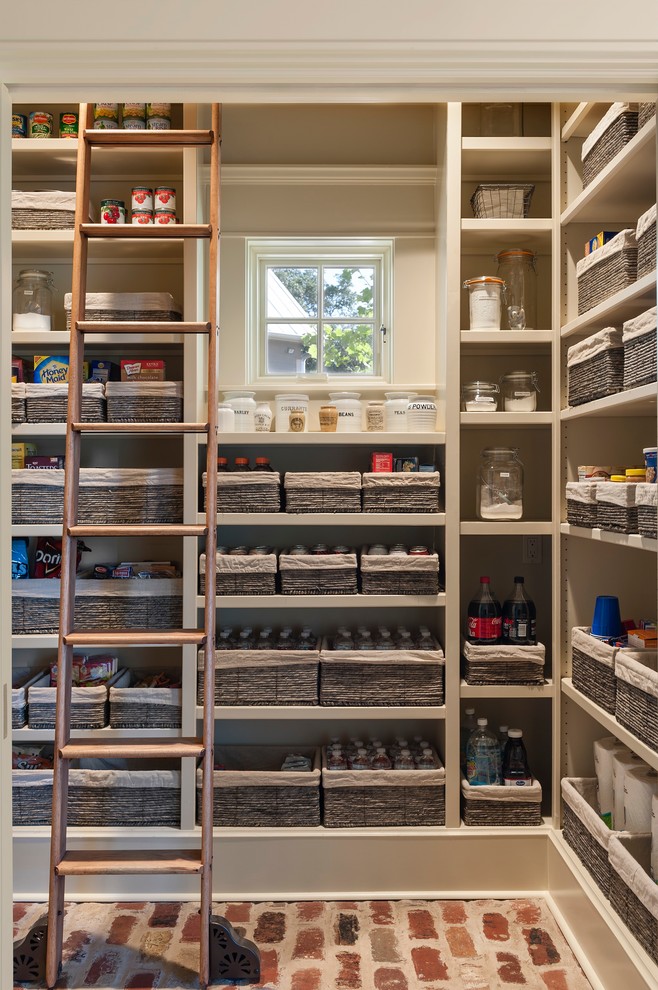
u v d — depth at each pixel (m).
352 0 1.35
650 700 1.77
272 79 1.39
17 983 2.09
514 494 2.62
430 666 2.58
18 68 1.36
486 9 1.35
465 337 2.58
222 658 2.58
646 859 1.99
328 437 2.61
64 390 2.55
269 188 2.87
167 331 2.19
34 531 2.54
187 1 1.34
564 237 2.52
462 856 2.51
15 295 2.65
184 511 2.52
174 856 2.14
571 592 2.54
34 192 2.60
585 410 2.24
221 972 2.08
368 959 2.17
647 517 1.78
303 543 2.94
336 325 3.00
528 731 2.90
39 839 2.51
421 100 1.45
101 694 2.56
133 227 2.24
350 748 2.73
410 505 2.59
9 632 1.43
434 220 2.87
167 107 2.60
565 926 2.30
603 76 1.38
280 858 2.51
